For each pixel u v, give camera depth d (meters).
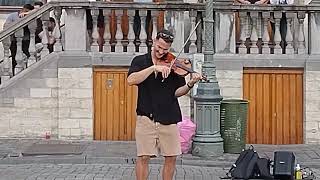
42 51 15.56
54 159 13.33
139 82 8.73
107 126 15.65
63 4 15.32
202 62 14.68
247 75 15.66
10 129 15.54
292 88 15.69
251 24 15.62
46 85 15.52
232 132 13.91
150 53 8.88
